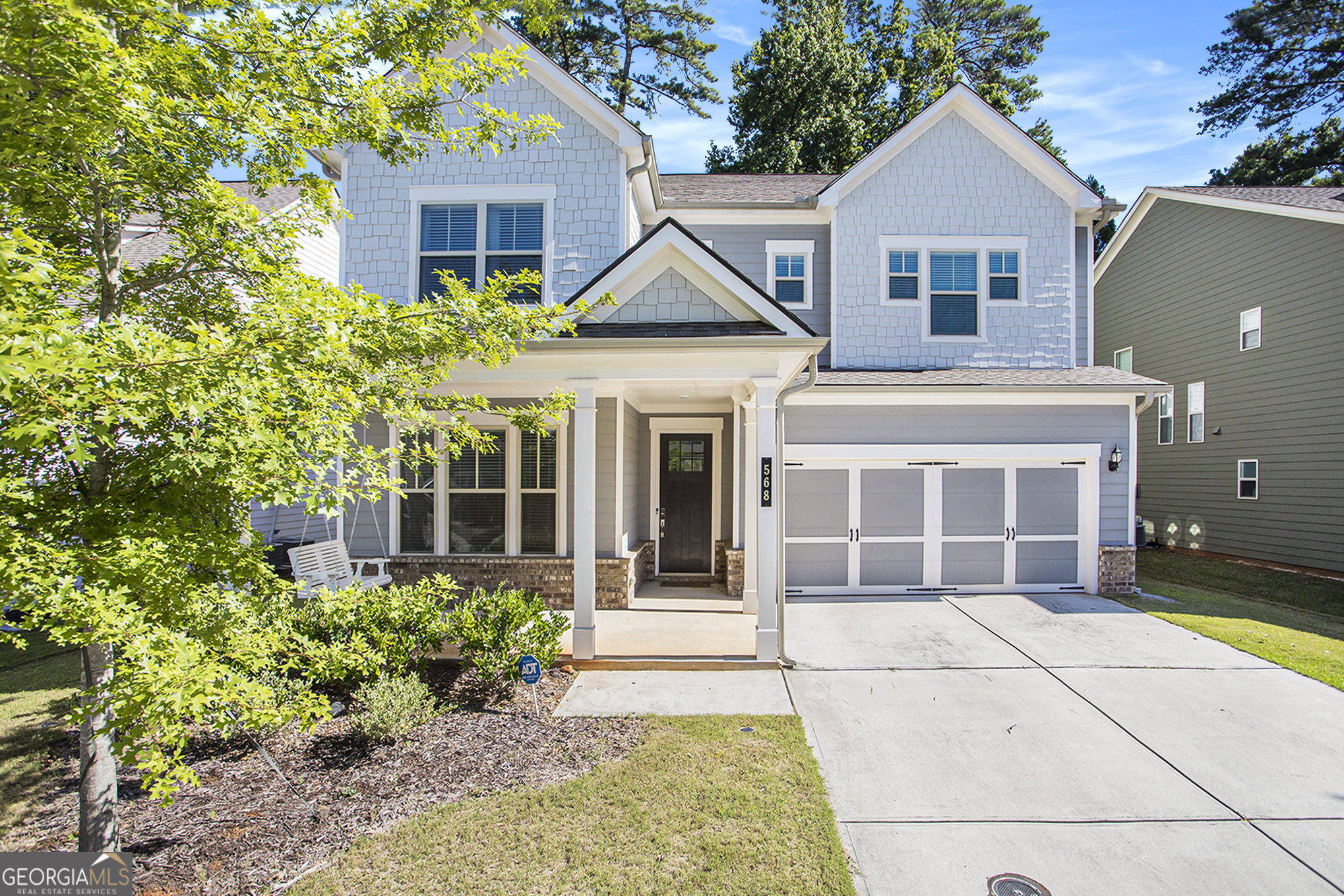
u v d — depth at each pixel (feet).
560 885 11.12
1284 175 87.51
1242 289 45.47
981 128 37.27
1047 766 15.55
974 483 33.55
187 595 9.78
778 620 22.85
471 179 30.78
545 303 30.45
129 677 8.40
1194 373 49.70
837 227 37.22
